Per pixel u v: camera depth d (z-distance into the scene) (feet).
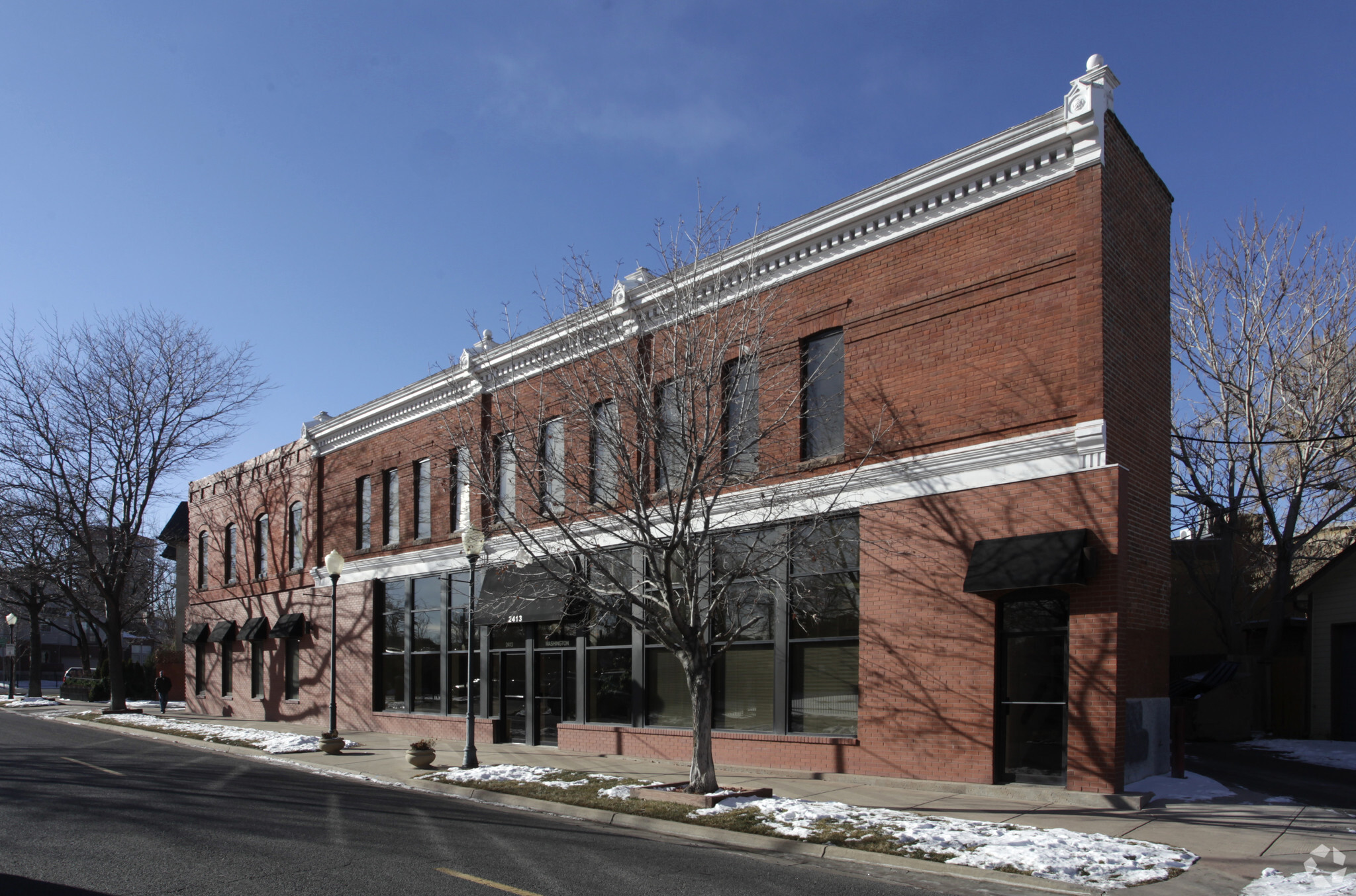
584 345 49.60
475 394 75.00
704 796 41.06
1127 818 37.11
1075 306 42.98
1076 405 42.37
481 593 75.10
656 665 61.46
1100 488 41.27
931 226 48.55
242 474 114.01
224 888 27.71
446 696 79.61
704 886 28.25
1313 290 76.48
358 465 93.25
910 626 46.88
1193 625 90.27
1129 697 42.11
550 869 30.50
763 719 53.62
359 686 89.71
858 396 50.60
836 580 50.83
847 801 42.19
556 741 68.54
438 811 43.37
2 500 114.42
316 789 51.26
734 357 55.06
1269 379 77.77
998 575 42.63
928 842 32.96
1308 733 74.18
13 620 151.84
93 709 127.95
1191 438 76.43
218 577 118.83
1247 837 33.83
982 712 43.78
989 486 44.86
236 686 112.68
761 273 55.11
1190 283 82.28
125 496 119.85
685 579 43.80
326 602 96.22
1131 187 46.39
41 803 44.39
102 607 155.33
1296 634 86.28
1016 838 32.99
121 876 29.19
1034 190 44.98
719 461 49.49
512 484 72.69
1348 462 80.69
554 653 69.36
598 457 55.72
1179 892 27.20
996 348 45.52
